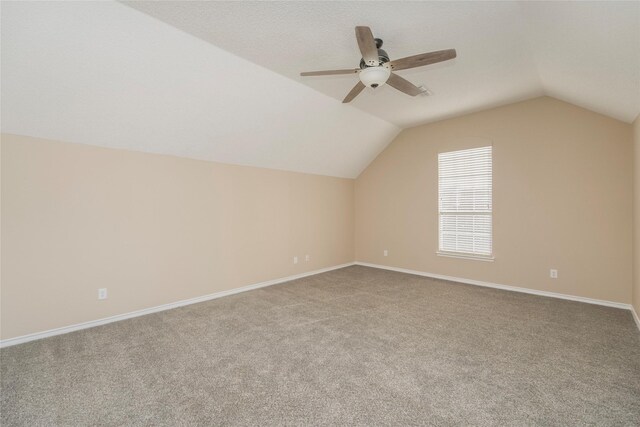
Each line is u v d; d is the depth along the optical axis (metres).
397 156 5.56
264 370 2.23
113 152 3.25
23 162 2.72
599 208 3.60
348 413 1.75
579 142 3.72
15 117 2.56
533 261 4.07
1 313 2.63
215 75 2.88
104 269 3.20
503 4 2.05
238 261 4.40
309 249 5.46
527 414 1.72
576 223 3.75
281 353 2.49
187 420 1.70
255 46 2.60
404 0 2.01
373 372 2.19
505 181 4.27
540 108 3.97
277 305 3.75
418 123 5.09
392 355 2.43
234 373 2.19
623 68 2.22
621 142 3.47
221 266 4.20
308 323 3.14
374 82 2.31
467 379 2.08
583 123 3.69
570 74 2.85
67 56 2.26
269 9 2.09
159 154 3.59
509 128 4.22
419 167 5.25
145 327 3.07
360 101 4.00
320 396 1.91
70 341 2.74
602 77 2.57
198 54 2.61
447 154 4.88
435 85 3.50
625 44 1.89
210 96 3.09
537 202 4.02
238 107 3.39
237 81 3.04
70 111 2.69
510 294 4.07
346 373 2.18
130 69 2.53
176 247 3.75
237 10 2.11
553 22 2.06
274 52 2.71
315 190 5.57
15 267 2.70
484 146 4.46
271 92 3.37
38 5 1.91
